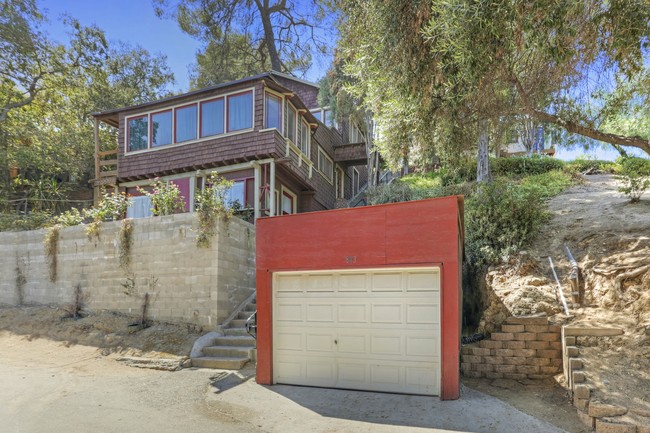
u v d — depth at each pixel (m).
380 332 7.43
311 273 8.02
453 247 6.98
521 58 7.95
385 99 9.31
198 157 16.14
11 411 6.41
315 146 20.22
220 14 28.33
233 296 11.34
